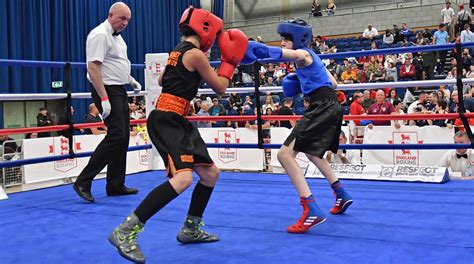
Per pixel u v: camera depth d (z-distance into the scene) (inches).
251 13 653.3
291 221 115.2
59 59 429.4
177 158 84.7
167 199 82.5
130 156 229.1
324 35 600.1
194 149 89.5
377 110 234.4
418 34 470.6
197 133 93.7
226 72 90.7
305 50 113.0
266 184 169.8
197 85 90.9
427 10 537.3
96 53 141.8
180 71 88.8
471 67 350.9
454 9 545.6
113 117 148.8
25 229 113.9
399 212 121.3
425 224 108.3
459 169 185.3
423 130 194.5
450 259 82.2
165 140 86.5
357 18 577.9
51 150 208.4
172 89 89.3
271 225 111.7
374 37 517.3
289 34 112.8
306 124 108.2
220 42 90.7
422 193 145.2
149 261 86.7
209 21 90.3
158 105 90.7
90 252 93.2
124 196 156.8
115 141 148.5
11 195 161.6
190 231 97.6
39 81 413.4
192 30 90.2
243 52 91.6
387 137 202.7
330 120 109.2
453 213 118.2
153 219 119.6
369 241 95.7
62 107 447.5
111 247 96.6
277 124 280.1
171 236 103.7
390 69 417.7
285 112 273.3
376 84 145.7
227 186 166.9
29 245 99.2
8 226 117.2
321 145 108.0
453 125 195.9
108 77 147.9
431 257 83.7
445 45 136.0
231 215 122.6
